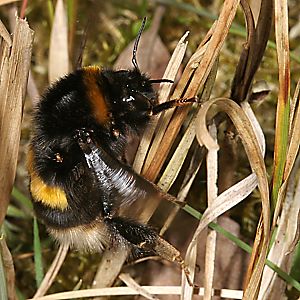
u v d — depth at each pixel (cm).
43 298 17
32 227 19
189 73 16
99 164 16
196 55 16
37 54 20
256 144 15
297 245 16
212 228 16
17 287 18
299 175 17
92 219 17
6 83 16
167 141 16
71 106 16
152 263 18
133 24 20
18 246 19
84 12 21
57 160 16
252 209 18
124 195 16
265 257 15
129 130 17
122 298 18
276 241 16
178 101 16
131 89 16
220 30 15
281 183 15
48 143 16
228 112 15
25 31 16
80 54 18
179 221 18
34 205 17
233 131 17
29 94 19
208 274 16
